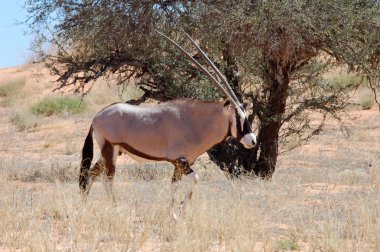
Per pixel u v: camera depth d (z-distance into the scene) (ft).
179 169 54.80
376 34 76.07
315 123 137.80
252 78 82.89
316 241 45.44
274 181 75.31
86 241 45.03
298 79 83.87
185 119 55.42
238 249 42.60
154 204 56.39
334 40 74.28
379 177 85.71
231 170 81.46
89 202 54.60
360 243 46.11
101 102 174.91
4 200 57.88
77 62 83.82
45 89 201.87
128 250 42.88
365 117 144.87
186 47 79.87
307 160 104.83
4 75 222.28
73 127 146.92
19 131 147.54
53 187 71.15
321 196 67.46
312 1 73.26
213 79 56.65
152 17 78.02
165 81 81.87
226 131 55.47
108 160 57.11
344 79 148.15
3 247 43.62
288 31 71.31
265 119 81.25
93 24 79.10
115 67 82.58
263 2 71.20
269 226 52.31
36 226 48.57
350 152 111.75
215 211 50.90
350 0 74.84
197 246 42.37
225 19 72.38
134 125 55.93
